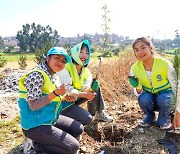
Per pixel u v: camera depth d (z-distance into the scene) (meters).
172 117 4.28
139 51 4.01
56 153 3.59
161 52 4.94
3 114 5.41
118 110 5.28
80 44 4.14
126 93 6.91
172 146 3.95
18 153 3.90
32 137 3.50
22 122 3.45
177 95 3.96
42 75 3.24
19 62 22.47
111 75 7.43
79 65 4.23
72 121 3.89
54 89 3.40
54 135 3.43
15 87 9.48
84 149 3.98
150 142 4.06
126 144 4.07
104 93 6.46
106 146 4.15
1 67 16.30
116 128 4.52
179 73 3.86
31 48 79.00
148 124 4.47
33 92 3.17
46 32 79.94
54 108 3.46
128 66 7.74
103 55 9.42
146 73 4.18
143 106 4.32
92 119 4.61
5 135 4.46
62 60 3.35
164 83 4.15
